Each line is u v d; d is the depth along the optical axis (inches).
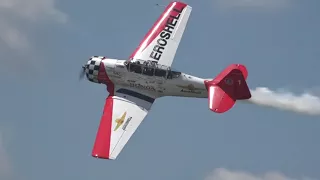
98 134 5039.4
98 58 5531.5
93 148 4931.1
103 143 4958.2
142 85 5457.7
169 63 5526.6
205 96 5423.2
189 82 5388.8
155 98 5482.3
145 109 5364.2
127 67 5423.2
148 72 5403.5
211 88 5319.9
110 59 5516.7
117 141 5000.0
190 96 5452.8
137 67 5408.5
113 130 5078.7
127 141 5027.1
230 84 5290.4
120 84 5497.1
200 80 5383.9
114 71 5457.7
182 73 5413.4
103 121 5157.5
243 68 5393.7
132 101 5388.8
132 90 5467.5
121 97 5408.5
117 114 5236.2
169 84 5423.2
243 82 5251.0
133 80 5447.8
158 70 5393.7
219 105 5241.1
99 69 5487.2
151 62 5403.5
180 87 5418.3
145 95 5457.7
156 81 5423.2
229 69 5364.2
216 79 5344.5
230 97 5285.4
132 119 5226.4
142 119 5265.8
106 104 5349.4
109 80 5502.0
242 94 5290.4
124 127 5132.9
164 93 5477.4
